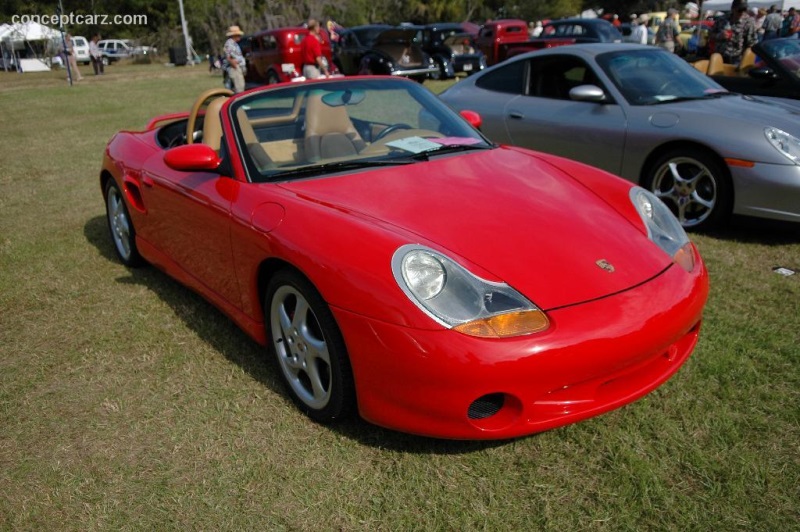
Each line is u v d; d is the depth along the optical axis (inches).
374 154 120.2
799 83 214.8
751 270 150.2
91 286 159.9
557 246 90.7
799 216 160.4
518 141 220.1
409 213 96.0
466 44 700.7
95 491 86.7
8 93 751.7
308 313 95.4
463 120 139.4
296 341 98.0
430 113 136.1
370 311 81.9
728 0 977.5
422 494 82.4
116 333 133.0
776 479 81.7
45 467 92.3
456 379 77.6
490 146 130.8
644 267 91.1
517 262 86.4
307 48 503.2
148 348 125.6
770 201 162.9
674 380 104.3
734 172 166.1
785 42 228.5
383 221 93.3
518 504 80.1
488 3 2096.5
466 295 80.4
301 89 127.9
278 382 110.4
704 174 173.9
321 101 124.6
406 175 110.1
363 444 93.0
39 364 122.0
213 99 151.0
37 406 108.0
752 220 168.2
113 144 171.8
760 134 163.8
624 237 96.2
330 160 117.7
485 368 76.7
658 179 185.0
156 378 114.4
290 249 92.7
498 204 100.1
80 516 82.4
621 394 87.0
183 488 86.2
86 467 91.7
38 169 305.9
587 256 90.0
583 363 79.4
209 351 122.9
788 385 101.9
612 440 90.6
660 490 80.4
